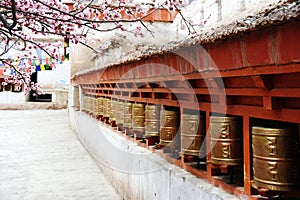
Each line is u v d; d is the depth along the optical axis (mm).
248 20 2463
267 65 2400
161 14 16641
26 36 5547
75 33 5078
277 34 2174
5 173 8141
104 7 5004
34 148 11453
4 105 27812
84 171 8359
